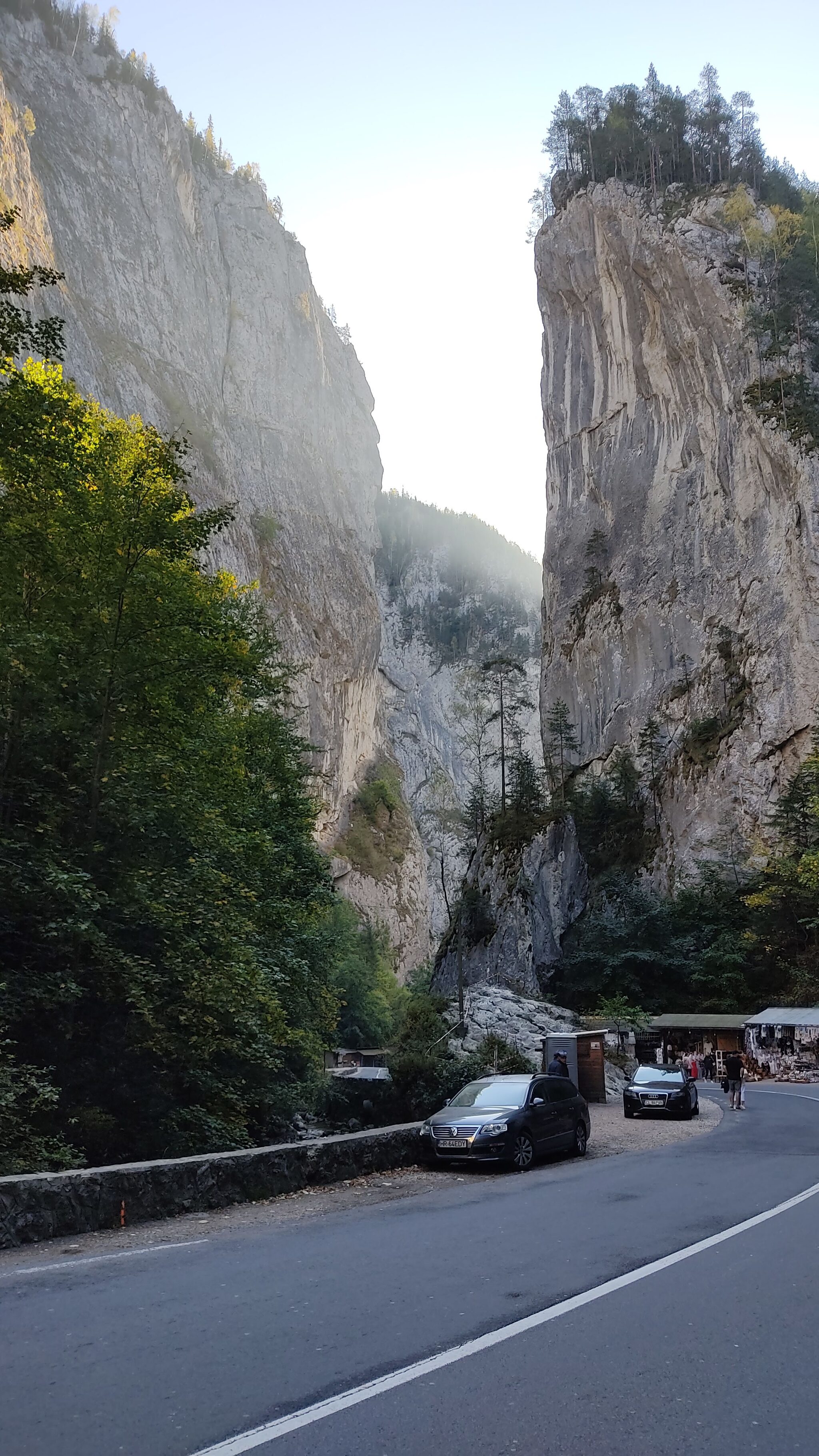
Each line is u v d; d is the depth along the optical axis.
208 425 119.56
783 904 65.38
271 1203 11.84
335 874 123.25
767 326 91.06
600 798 87.94
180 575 19.50
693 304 98.56
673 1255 8.34
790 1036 50.72
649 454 103.56
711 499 94.06
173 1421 4.51
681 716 89.50
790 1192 12.35
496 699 192.12
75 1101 15.74
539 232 121.19
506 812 98.50
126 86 124.50
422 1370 5.23
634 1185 13.12
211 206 142.00
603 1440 4.34
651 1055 57.19
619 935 69.00
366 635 150.12
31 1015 15.39
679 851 79.62
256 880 22.06
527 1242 8.96
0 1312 6.42
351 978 77.44
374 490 176.25
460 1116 15.52
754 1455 4.20
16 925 15.63
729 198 102.00
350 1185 13.48
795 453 84.06
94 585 17.22
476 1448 4.23
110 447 19.97
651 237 103.62
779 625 81.62
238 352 137.62
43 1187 9.34
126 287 111.19
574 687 104.50
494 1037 28.84
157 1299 6.77
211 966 16.58
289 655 113.69
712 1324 6.21
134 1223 10.25
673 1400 4.84
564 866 85.56
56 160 106.31
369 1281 7.35
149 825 17.48
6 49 109.38
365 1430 4.42
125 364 103.12
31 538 16.47
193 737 19.98
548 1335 5.92
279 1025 18.55
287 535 133.88
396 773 159.62
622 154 117.44
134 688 17.52
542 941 82.38
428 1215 10.72
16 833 15.74
